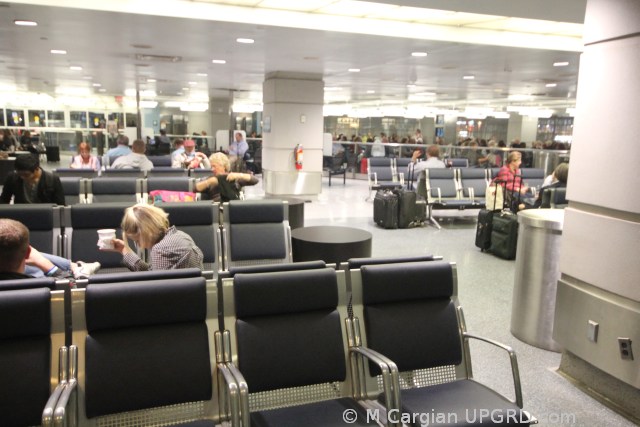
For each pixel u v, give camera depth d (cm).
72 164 917
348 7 611
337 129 2816
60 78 1413
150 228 293
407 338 249
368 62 934
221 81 1417
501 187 726
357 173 1636
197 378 216
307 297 237
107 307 207
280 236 450
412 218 854
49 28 662
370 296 249
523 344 395
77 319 209
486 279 571
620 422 289
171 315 217
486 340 252
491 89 1495
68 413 197
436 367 260
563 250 339
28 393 194
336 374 237
